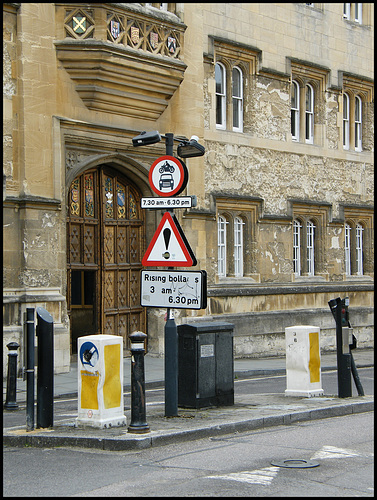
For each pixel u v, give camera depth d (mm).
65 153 15625
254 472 6980
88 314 17062
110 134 16344
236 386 14188
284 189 21641
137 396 8367
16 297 14367
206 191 19203
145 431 8336
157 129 17484
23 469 7227
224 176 19750
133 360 8422
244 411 9977
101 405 8688
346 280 23906
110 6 15742
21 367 14273
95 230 16719
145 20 16641
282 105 21688
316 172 22859
